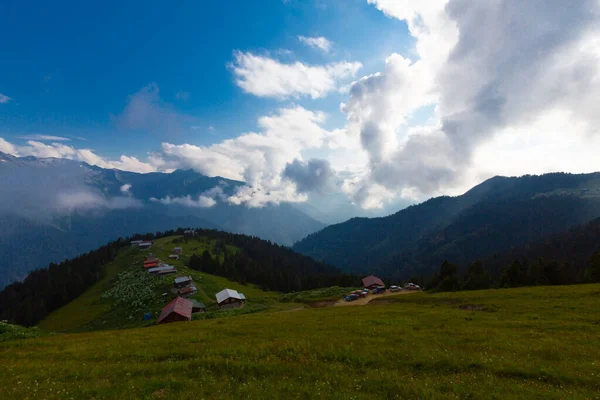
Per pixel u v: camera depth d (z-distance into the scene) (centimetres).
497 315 3625
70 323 12444
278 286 18862
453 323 3130
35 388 1463
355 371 1653
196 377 1574
